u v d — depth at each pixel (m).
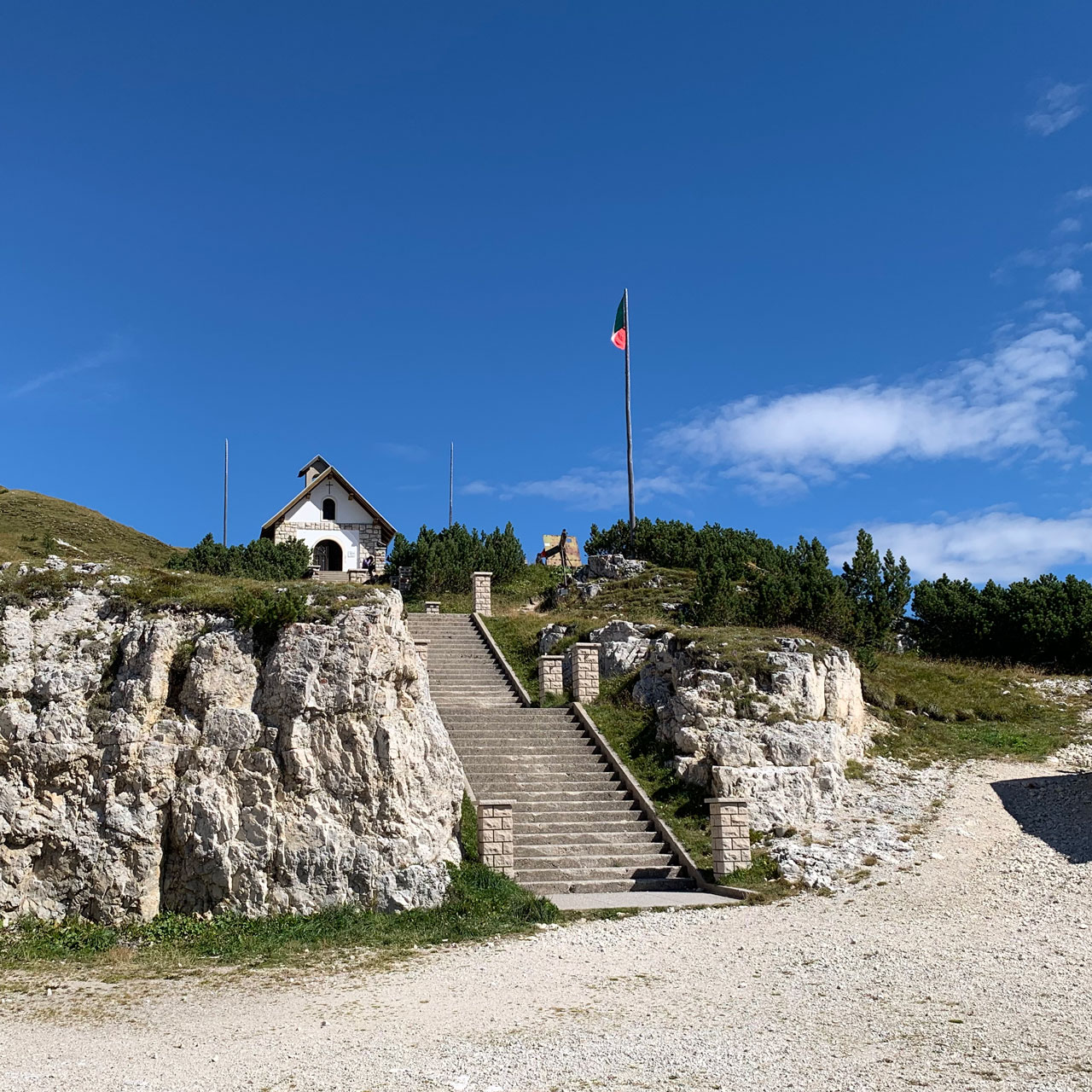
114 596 17.20
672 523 44.53
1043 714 27.25
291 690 16.09
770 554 41.19
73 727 15.76
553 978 12.05
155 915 14.92
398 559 46.41
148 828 15.21
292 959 13.34
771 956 12.84
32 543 65.25
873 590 33.47
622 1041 9.41
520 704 26.28
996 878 16.17
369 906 15.20
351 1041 9.72
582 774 21.44
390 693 16.81
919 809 20.19
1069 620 32.34
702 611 30.36
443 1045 9.46
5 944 14.00
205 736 15.87
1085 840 17.33
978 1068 8.33
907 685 28.55
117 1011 11.15
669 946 13.61
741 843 17.78
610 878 17.94
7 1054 9.60
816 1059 8.70
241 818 15.45
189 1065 9.13
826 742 21.20
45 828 15.23
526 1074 8.48
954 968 11.80
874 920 14.56
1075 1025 9.48
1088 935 12.94
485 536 48.88
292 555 48.09
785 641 23.83
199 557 46.03
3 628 16.58
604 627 28.31
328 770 15.91
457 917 15.06
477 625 33.31
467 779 20.69
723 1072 8.38
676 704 22.67
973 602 34.75
